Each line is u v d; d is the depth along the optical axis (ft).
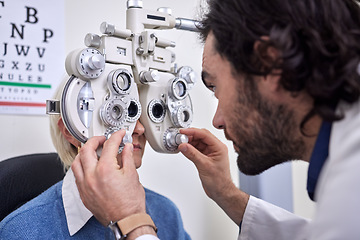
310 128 1.93
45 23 3.68
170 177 4.39
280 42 1.75
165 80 2.55
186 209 4.50
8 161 3.02
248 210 2.83
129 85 2.30
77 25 3.86
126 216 2.02
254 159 2.17
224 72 2.07
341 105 1.75
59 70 3.77
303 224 2.73
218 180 2.80
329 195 1.53
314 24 1.77
